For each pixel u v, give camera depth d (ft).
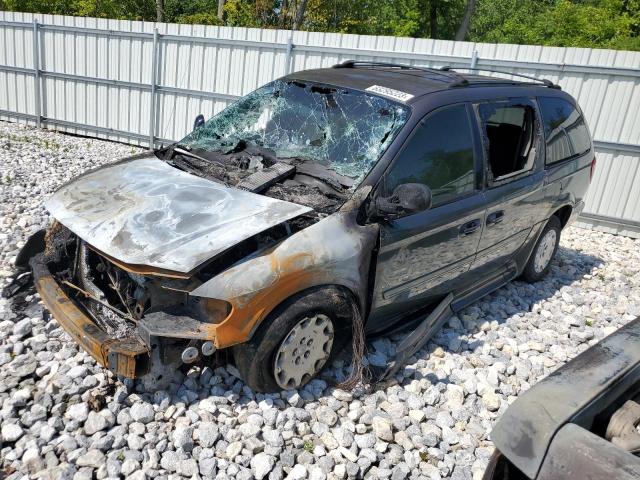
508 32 96.17
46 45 39.42
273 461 9.25
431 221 12.12
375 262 11.31
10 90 41.68
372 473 9.45
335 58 31.14
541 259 17.93
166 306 9.95
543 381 6.42
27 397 10.12
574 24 79.61
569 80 27.12
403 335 13.61
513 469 6.16
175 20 92.07
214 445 9.57
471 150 13.30
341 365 11.93
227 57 33.96
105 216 10.55
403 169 11.86
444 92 13.16
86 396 10.28
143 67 36.68
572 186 17.48
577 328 15.78
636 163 26.81
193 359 9.58
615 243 26.25
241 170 12.30
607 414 6.29
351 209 10.98
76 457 8.97
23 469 8.67
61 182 25.44
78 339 9.92
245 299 9.50
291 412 10.23
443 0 80.84
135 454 9.12
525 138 15.74
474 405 11.67
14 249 16.47
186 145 14.01
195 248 9.53
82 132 40.19
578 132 18.01
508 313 16.22
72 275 12.12
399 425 10.63
